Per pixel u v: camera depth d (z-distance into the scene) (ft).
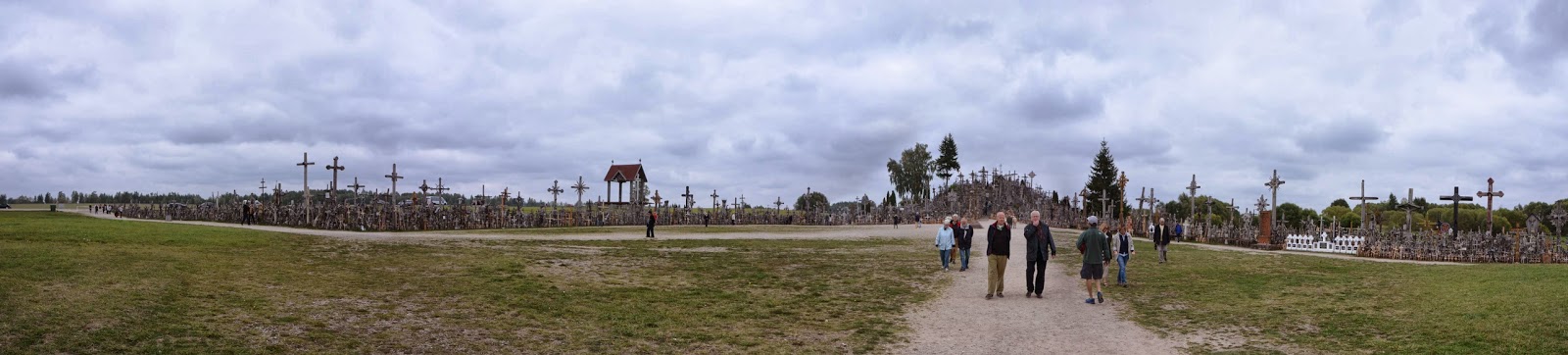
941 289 63.05
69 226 90.07
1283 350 38.45
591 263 77.92
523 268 70.08
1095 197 310.65
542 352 36.96
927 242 127.03
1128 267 81.76
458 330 41.19
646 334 42.09
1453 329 40.16
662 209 237.86
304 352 34.50
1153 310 51.98
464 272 65.16
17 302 38.63
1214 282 67.15
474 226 180.14
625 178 301.63
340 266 65.00
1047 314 50.52
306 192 169.89
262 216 181.06
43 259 52.95
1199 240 166.20
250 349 34.27
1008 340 41.96
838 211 271.49
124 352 32.14
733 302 54.75
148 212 259.19
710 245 110.93
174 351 32.91
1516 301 44.98
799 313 50.78
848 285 65.21
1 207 403.54
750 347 39.78
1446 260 117.60
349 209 167.32
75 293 41.93
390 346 36.70
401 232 139.44
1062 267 83.10
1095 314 50.47
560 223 203.72
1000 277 58.08
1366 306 50.85
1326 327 44.27
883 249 107.96
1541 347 34.94
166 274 51.29
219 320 39.42
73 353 31.35
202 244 74.90
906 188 420.77
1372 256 122.52
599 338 40.55
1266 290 61.41
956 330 44.80
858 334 43.60
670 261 83.05
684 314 49.21
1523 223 236.02
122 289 44.32
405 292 52.26
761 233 160.35
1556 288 48.37
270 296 46.96
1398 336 40.04
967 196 283.38
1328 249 129.18
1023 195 294.46
